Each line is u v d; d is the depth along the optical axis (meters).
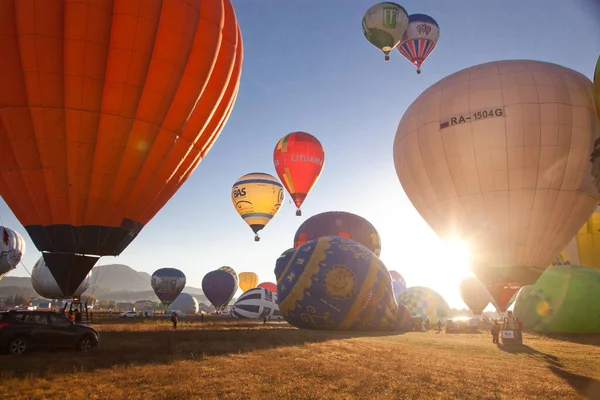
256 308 52.28
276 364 10.84
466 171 19.73
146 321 35.53
